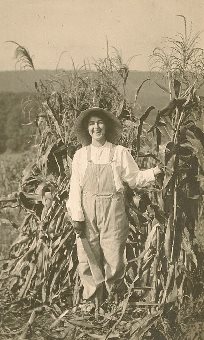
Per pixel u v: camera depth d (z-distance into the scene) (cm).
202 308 442
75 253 536
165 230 469
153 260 484
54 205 545
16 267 561
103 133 499
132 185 495
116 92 560
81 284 522
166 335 431
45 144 579
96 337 455
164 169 455
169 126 455
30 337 466
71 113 563
